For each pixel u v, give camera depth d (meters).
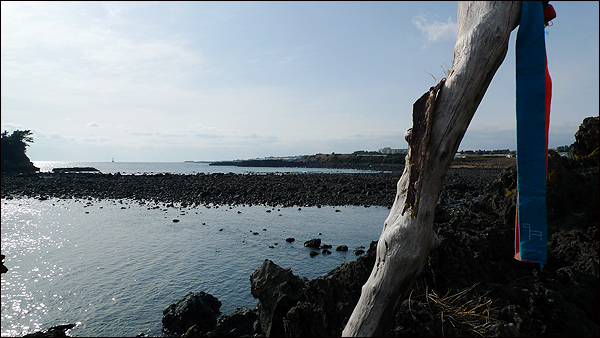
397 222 3.87
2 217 22.97
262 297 7.56
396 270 3.76
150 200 31.48
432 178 3.72
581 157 12.83
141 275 11.91
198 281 11.36
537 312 6.27
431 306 6.27
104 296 10.12
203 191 34.69
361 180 44.47
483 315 6.08
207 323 8.28
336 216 23.44
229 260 13.58
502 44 3.54
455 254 7.55
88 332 8.08
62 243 16.22
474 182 41.50
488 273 7.53
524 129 3.53
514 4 3.51
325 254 14.41
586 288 7.04
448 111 3.62
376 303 3.83
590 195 11.25
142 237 17.34
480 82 3.57
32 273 12.05
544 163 3.47
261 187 37.62
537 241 3.48
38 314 8.94
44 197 32.94
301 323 6.34
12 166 72.00
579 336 5.97
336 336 6.04
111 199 32.47
